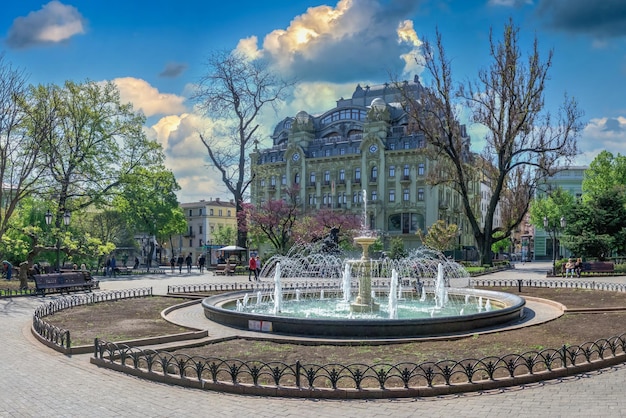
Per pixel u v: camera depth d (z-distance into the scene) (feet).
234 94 140.36
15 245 95.61
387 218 220.64
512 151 127.24
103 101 132.05
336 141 241.35
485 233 132.67
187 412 23.58
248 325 42.16
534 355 32.12
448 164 143.13
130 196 140.46
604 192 121.90
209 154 143.84
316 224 149.28
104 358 32.58
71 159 124.16
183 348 35.81
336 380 25.68
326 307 58.44
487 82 124.57
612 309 51.42
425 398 25.14
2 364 32.76
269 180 252.01
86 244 98.63
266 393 25.90
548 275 107.04
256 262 103.71
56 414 23.57
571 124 124.36
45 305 54.65
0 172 89.51
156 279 113.70
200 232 321.32
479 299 60.23
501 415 22.47
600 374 28.58
